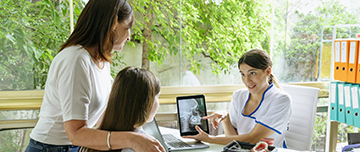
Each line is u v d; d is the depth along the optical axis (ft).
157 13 8.08
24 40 7.29
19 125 7.39
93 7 3.70
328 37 8.93
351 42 7.09
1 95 7.26
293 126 6.85
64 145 4.01
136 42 8.02
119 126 3.41
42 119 3.97
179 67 8.38
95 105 3.92
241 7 8.61
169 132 6.25
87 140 3.36
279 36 8.78
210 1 8.39
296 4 8.70
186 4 8.24
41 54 7.45
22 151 7.55
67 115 3.46
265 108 5.46
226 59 8.71
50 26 7.45
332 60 7.88
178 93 8.23
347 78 7.26
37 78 7.52
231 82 8.81
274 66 8.85
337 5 8.84
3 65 7.24
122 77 3.43
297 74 8.96
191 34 8.38
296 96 6.96
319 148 9.16
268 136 5.42
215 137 5.30
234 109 6.10
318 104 9.04
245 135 5.22
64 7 7.45
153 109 4.00
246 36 8.75
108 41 3.81
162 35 8.18
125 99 3.37
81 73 3.50
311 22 8.82
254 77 5.33
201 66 8.54
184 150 5.00
